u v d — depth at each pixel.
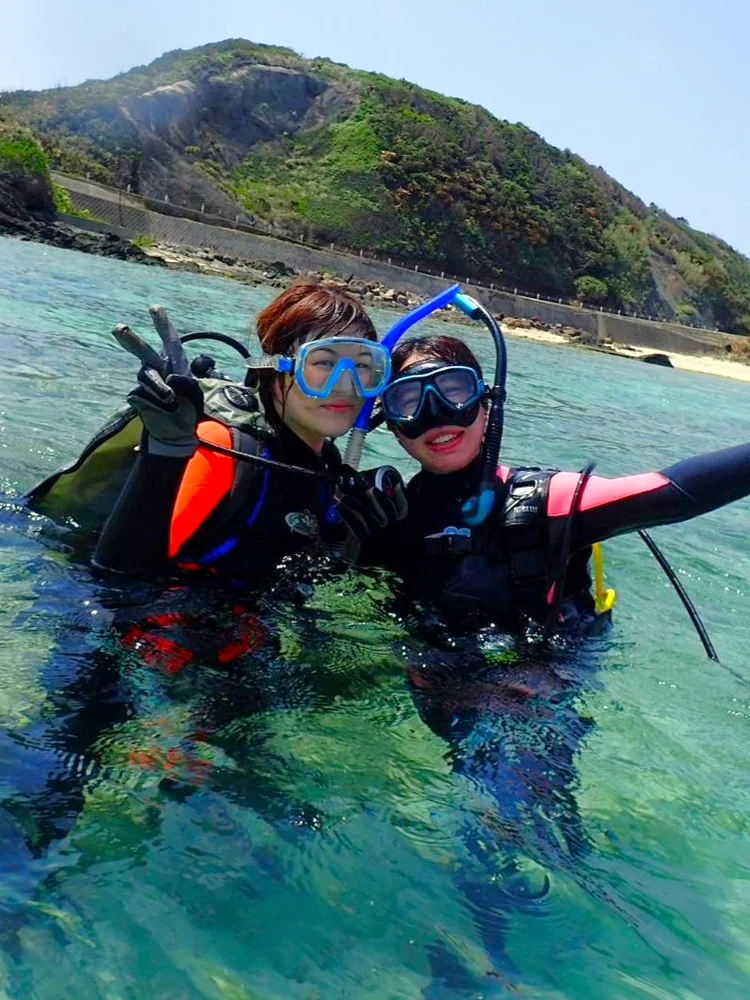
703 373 39.31
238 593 2.44
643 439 8.58
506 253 57.25
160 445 2.20
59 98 53.72
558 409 9.88
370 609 2.55
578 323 48.47
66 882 1.38
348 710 2.04
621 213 71.00
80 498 2.85
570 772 1.94
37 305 9.96
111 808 1.57
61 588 2.31
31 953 1.24
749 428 13.42
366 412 2.61
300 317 2.46
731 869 1.71
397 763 1.86
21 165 30.14
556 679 2.34
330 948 1.35
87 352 6.99
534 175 62.41
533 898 1.53
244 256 39.28
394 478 2.55
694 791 1.96
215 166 55.38
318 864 1.53
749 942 1.51
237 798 1.66
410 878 1.53
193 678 2.03
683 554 4.02
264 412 2.54
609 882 1.61
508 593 2.49
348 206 53.84
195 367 2.66
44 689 1.88
